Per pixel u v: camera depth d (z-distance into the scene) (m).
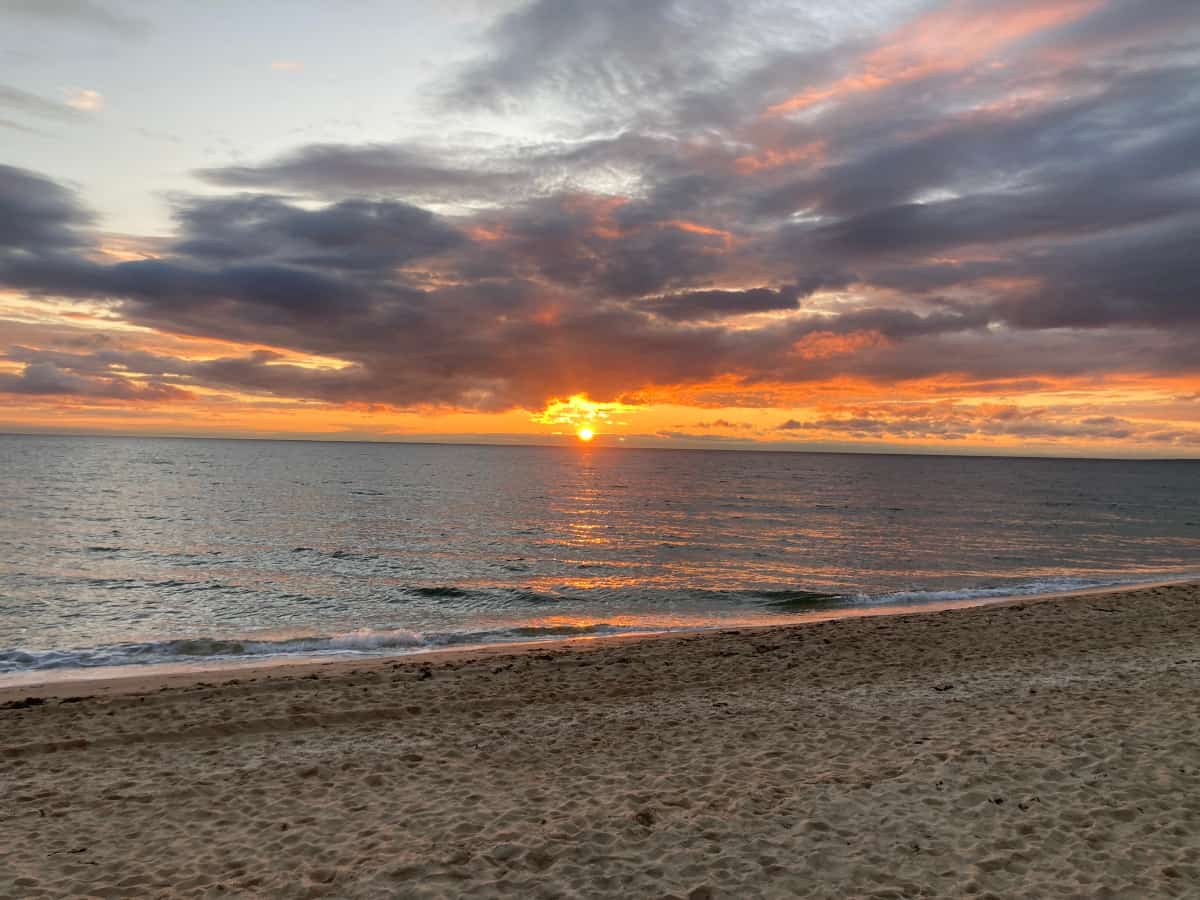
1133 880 5.31
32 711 10.29
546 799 7.14
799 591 25.48
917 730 9.04
